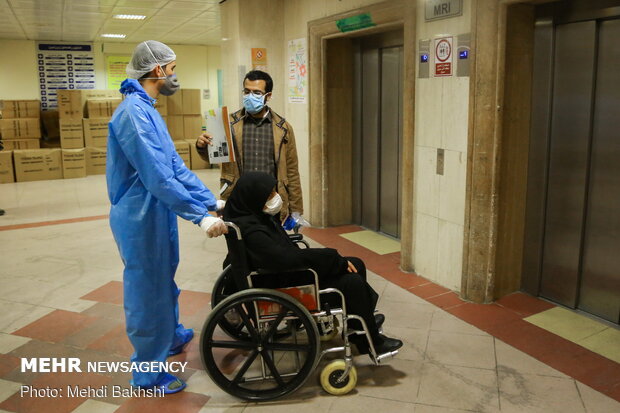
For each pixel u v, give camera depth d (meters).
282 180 3.36
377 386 2.62
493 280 3.57
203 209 2.38
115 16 8.24
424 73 3.86
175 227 2.69
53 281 4.22
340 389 2.54
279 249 2.39
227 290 2.94
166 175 2.31
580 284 3.42
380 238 5.32
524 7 3.28
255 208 2.49
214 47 13.09
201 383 2.69
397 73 4.91
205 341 2.39
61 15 8.12
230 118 3.37
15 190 8.60
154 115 2.46
